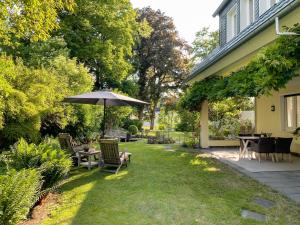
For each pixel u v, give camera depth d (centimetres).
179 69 2583
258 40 559
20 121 709
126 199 470
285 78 434
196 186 550
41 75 800
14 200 308
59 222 373
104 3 1686
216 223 370
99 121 1381
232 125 1288
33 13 617
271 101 1109
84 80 1132
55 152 478
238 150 1076
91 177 636
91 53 1703
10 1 577
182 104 1168
